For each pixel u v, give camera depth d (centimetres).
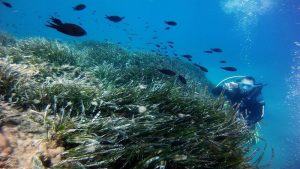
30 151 37
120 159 42
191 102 78
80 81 72
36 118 47
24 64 83
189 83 146
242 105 165
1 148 36
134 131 51
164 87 83
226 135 61
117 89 73
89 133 46
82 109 56
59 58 109
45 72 81
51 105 56
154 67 149
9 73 60
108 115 60
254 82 175
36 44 121
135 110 64
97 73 105
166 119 60
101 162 38
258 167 56
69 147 42
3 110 47
